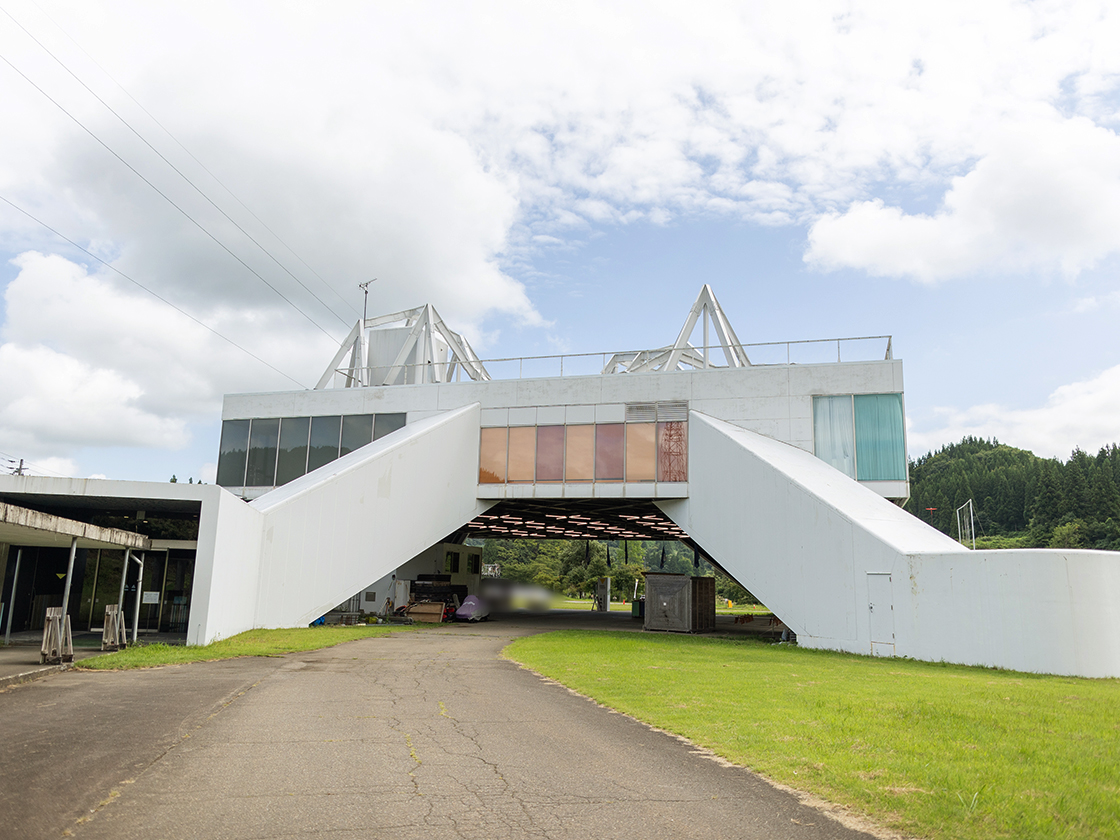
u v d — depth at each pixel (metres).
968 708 10.29
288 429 35.75
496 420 33.00
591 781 6.83
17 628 22.25
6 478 20.09
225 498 20.12
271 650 18.36
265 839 5.17
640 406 31.39
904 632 19.38
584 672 14.81
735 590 90.62
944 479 163.38
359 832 5.36
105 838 5.08
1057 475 133.38
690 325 34.09
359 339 39.62
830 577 21.84
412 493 28.98
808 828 5.55
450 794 6.36
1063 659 16.03
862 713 9.97
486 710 10.54
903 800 6.00
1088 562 16.23
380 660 16.92
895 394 29.00
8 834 5.04
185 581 25.91
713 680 13.76
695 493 29.72
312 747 8.03
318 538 25.02
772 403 29.97
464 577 46.09
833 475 26.30
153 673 14.13
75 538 16.03
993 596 17.31
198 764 7.20
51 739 8.01
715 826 5.59
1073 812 5.63
